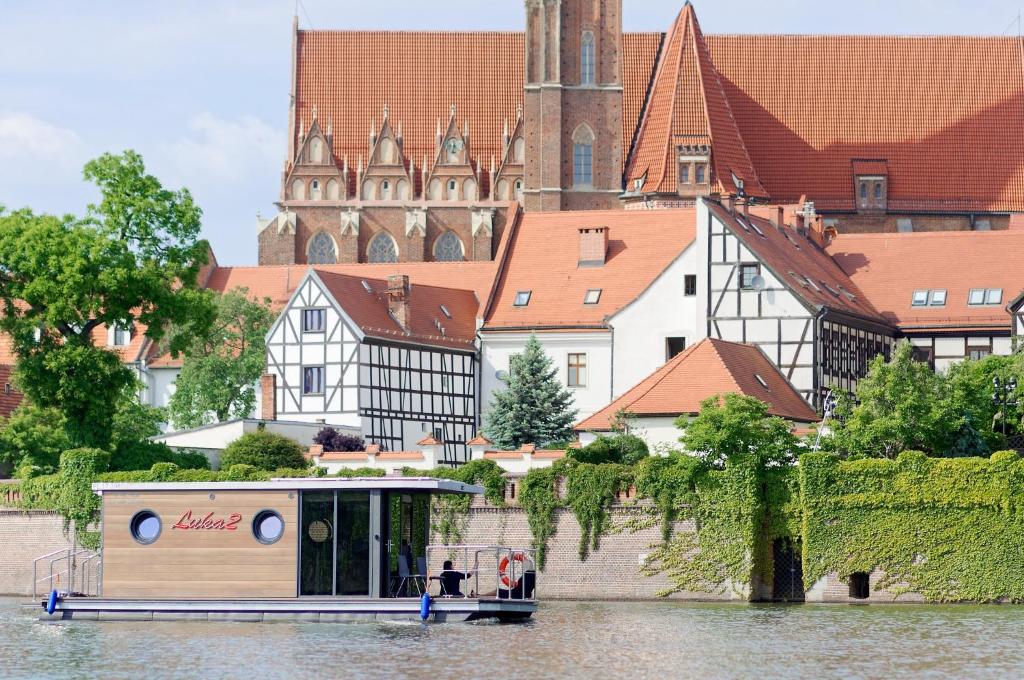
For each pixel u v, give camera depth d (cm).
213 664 13188
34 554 19762
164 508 15975
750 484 17688
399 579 15650
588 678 12606
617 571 18100
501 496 18575
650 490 18000
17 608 17275
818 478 17575
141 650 13888
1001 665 13175
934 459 17375
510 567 16000
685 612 16512
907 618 15925
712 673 12825
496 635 14612
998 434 19038
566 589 18250
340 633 14688
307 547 15625
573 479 18250
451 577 15850
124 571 16038
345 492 15562
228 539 15788
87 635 14788
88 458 19588
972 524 17275
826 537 17550
